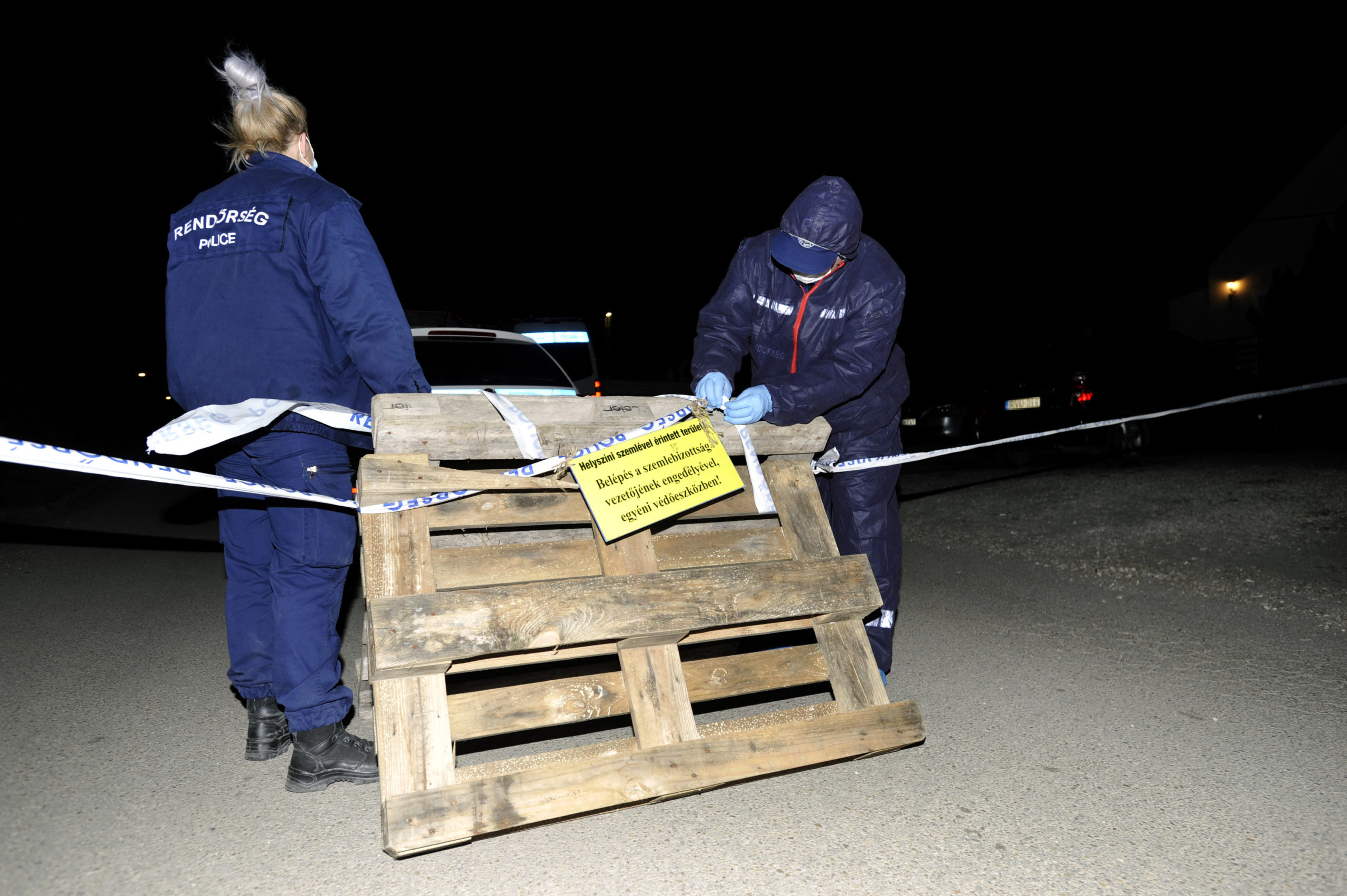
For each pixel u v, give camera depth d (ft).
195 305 8.58
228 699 11.74
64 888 7.20
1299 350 48.39
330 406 8.62
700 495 9.15
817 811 8.62
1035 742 10.29
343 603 17.03
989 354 79.87
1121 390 35.63
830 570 9.38
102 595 17.48
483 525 8.50
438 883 7.36
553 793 7.55
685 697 8.52
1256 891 7.30
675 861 7.70
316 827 8.28
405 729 7.42
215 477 7.76
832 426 11.19
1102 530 22.62
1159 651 13.70
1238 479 27.37
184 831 8.18
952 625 15.44
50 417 50.88
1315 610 15.52
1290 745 10.12
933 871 7.57
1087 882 7.41
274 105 9.07
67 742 10.19
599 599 8.22
